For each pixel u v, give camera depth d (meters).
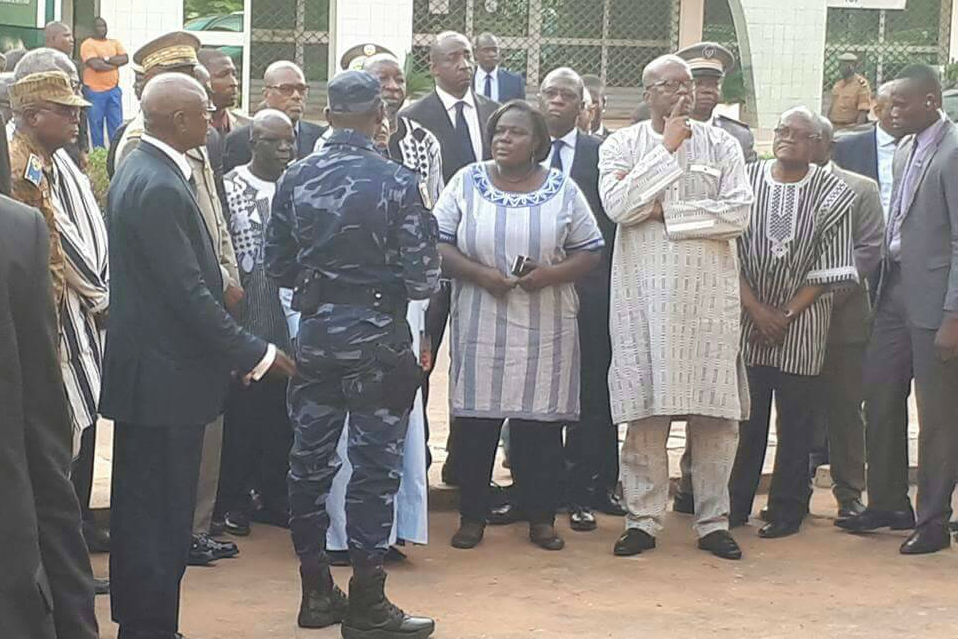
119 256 4.68
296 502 5.12
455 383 6.23
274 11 20.28
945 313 6.09
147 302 4.66
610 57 21.88
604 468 6.95
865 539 6.61
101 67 17.56
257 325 6.13
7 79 5.96
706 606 5.58
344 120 5.02
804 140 6.33
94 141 17.66
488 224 6.12
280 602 5.52
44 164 4.98
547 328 6.18
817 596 5.74
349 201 4.90
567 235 6.20
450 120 7.00
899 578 6.00
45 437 2.85
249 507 6.52
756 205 6.44
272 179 6.21
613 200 6.11
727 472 6.30
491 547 6.34
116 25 18.30
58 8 13.77
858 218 6.70
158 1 18.36
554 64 21.77
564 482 6.85
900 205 6.41
